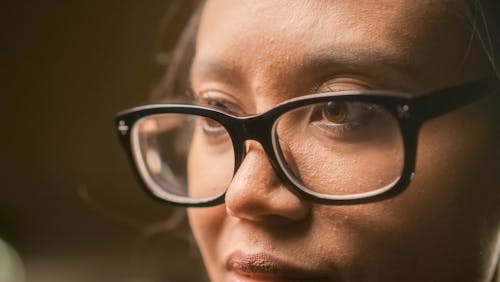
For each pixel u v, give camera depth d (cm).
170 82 52
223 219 39
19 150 102
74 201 101
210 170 40
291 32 36
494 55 38
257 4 37
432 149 36
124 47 97
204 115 37
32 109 101
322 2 36
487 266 39
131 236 97
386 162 35
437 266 37
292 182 35
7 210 101
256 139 36
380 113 36
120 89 99
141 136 42
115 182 100
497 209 38
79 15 99
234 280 37
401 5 36
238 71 38
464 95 36
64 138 101
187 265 84
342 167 36
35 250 100
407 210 36
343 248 36
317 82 36
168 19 60
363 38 36
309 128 36
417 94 35
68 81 100
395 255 36
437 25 37
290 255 36
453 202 37
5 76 101
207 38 40
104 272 96
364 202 35
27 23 99
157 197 41
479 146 37
